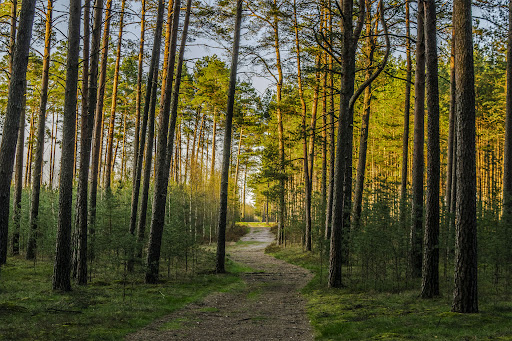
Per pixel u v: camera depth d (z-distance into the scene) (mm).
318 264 21125
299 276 18141
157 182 15141
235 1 19703
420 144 13812
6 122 10367
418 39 13625
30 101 31062
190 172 45906
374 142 40125
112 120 24734
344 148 13961
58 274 11820
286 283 16156
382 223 13875
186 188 44406
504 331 6488
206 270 18656
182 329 8523
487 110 30047
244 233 53875
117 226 17344
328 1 17547
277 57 25609
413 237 13945
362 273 15344
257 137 43594
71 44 11828
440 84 33438
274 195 30266
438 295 10539
